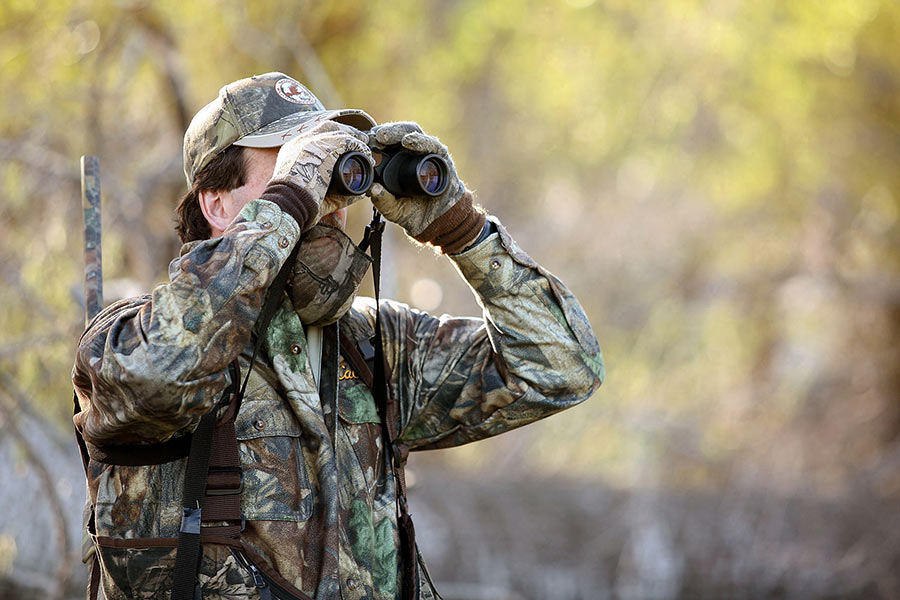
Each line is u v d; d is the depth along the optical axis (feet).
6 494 42.65
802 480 85.51
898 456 88.38
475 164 112.57
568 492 72.64
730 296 123.34
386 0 78.07
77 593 41.39
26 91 55.21
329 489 19.12
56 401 46.85
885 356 106.42
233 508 18.40
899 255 109.40
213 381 17.70
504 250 21.34
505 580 63.62
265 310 19.11
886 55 100.17
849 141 106.52
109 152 56.29
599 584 64.75
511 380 21.72
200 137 20.85
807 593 65.10
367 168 19.36
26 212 51.67
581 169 122.42
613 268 130.31
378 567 19.79
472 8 90.27
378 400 20.80
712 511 70.03
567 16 99.35
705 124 115.34
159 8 58.29
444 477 74.79
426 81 87.20
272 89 20.88
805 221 114.21
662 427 100.48
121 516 18.62
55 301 50.08
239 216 18.47
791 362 114.21
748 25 99.76
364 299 22.67
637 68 105.29
